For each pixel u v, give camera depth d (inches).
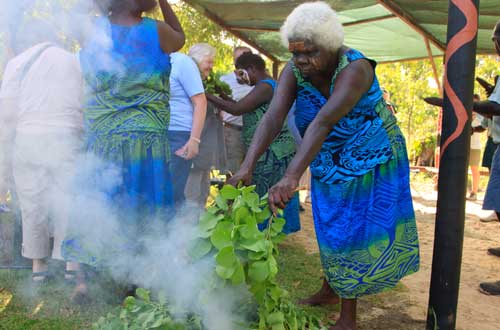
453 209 101.7
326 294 123.2
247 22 268.2
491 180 161.5
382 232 100.0
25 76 114.0
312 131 88.7
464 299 136.1
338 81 90.5
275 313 88.1
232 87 187.0
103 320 91.8
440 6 222.4
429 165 517.7
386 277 101.8
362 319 118.9
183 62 141.8
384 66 576.7
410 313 123.3
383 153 99.5
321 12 87.7
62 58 115.9
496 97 127.6
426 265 168.2
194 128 140.3
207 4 239.9
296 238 199.6
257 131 99.0
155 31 107.5
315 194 105.0
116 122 106.2
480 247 197.8
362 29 292.7
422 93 561.6
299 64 90.9
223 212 88.7
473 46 98.0
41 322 104.4
